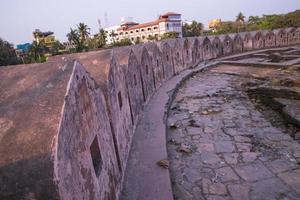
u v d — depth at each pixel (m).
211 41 23.12
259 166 5.04
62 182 1.83
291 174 4.71
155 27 75.38
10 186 1.72
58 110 2.04
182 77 14.80
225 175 4.82
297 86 10.15
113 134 4.03
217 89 12.08
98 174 2.91
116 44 50.66
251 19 74.06
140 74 8.30
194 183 4.66
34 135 1.88
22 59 40.00
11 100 2.23
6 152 1.81
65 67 2.53
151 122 7.15
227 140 6.32
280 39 34.06
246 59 22.69
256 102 9.58
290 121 7.05
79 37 50.34
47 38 70.62
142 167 4.74
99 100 3.36
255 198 4.14
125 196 3.93
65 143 1.98
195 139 6.53
